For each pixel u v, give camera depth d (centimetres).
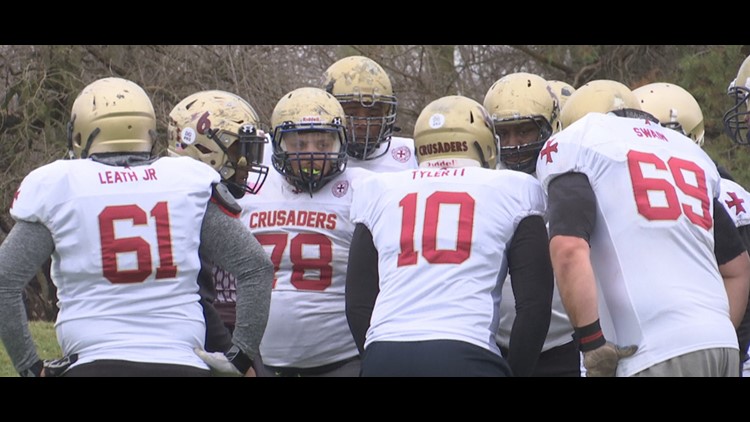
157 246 1279
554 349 1588
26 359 1291
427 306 1330
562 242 1302
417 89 5819
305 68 5803
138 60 5459
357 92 1902
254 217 1708
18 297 1270
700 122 1838
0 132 5325
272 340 1675
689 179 1380
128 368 1247
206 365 1301
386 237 1395
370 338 1352
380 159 1966
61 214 1271
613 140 1360
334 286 1678
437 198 1388
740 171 4841
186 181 1319
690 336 1298
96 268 1266
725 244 1439
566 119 1523
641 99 1827
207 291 1441
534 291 1352
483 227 1364
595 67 5753
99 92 1361
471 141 1473
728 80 4909
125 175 1303
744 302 1442
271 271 1350
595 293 1286
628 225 1329
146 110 1373
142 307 1272
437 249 1355
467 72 6081
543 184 1379
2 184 5203
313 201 1694
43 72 5228
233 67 5494
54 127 5325
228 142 1575
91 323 1263
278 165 1689
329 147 1684
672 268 1322
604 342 1291
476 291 1339
